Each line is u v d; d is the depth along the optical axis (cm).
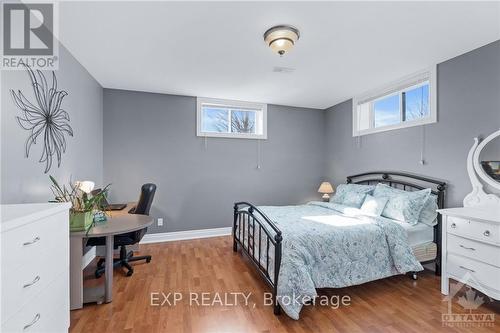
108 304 212
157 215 390
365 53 255
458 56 260
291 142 469
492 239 190
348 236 227
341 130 442
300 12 187
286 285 189
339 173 447
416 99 317
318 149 486
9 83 160
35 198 187
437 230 270
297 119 473
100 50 248
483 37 224
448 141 270
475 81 246
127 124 376
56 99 222
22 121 172
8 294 98
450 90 268
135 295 227
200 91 382
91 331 177
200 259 314
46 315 126
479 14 188
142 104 383
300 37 223
